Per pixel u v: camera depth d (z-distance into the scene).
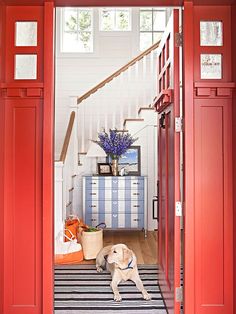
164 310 3.15
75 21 7.45
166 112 3.16
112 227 5.99
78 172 6.36
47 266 2.68
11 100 2.76
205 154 2.73
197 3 2.72
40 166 2.74
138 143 6.46
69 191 5.64
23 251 2.73
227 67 2.75
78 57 7.33
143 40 7.51
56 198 4.72
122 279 3.51
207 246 2.71
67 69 7.31
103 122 6.68
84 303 3.31
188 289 2.65
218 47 2.75
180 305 2.73
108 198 5.99
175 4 2.76
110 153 6.25
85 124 6.63
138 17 7.45
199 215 2.71
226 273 2.70
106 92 6.70
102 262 4.21
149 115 6.44
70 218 5.36
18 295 2.72
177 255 2.73
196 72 2.74
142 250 5.16
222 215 2.71
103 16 7.51
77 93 7.30
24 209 2.74
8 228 2.74
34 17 2.78
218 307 2.69
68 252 4.66
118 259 3.48
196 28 2.75
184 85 2.69
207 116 2.73
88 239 4.79
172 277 2.85
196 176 2.72
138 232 6.33
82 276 4.09
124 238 5.87
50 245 2.69
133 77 6.75
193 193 2.68
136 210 6.00
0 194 2.67
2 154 2.71
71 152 5.85
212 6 2.76
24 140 2.75
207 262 2.70
